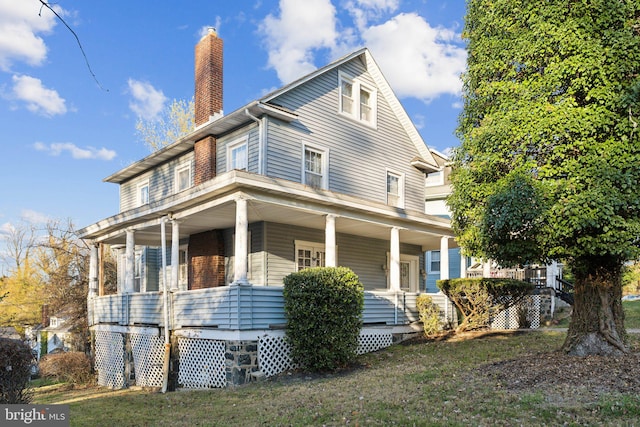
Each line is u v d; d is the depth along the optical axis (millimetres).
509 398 6590
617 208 7641
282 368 10594
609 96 8047
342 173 14953
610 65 8141
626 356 8406
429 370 9133
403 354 11773
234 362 9891
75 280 23031
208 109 15211
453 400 6770
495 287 13594
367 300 13070
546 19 8789
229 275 14156
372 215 13266
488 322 15156
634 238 7660
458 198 10062
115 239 16203
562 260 9383
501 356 10070
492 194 8953
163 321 12172
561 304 19609
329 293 10297
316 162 14250
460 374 8414
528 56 8977
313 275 10383
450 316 15320
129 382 13367
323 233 14867
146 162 17250
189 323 11336
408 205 17422
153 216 12805
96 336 15820
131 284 14031
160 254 18266
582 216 7664
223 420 7051
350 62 15805
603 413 5754
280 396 8242
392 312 13773
